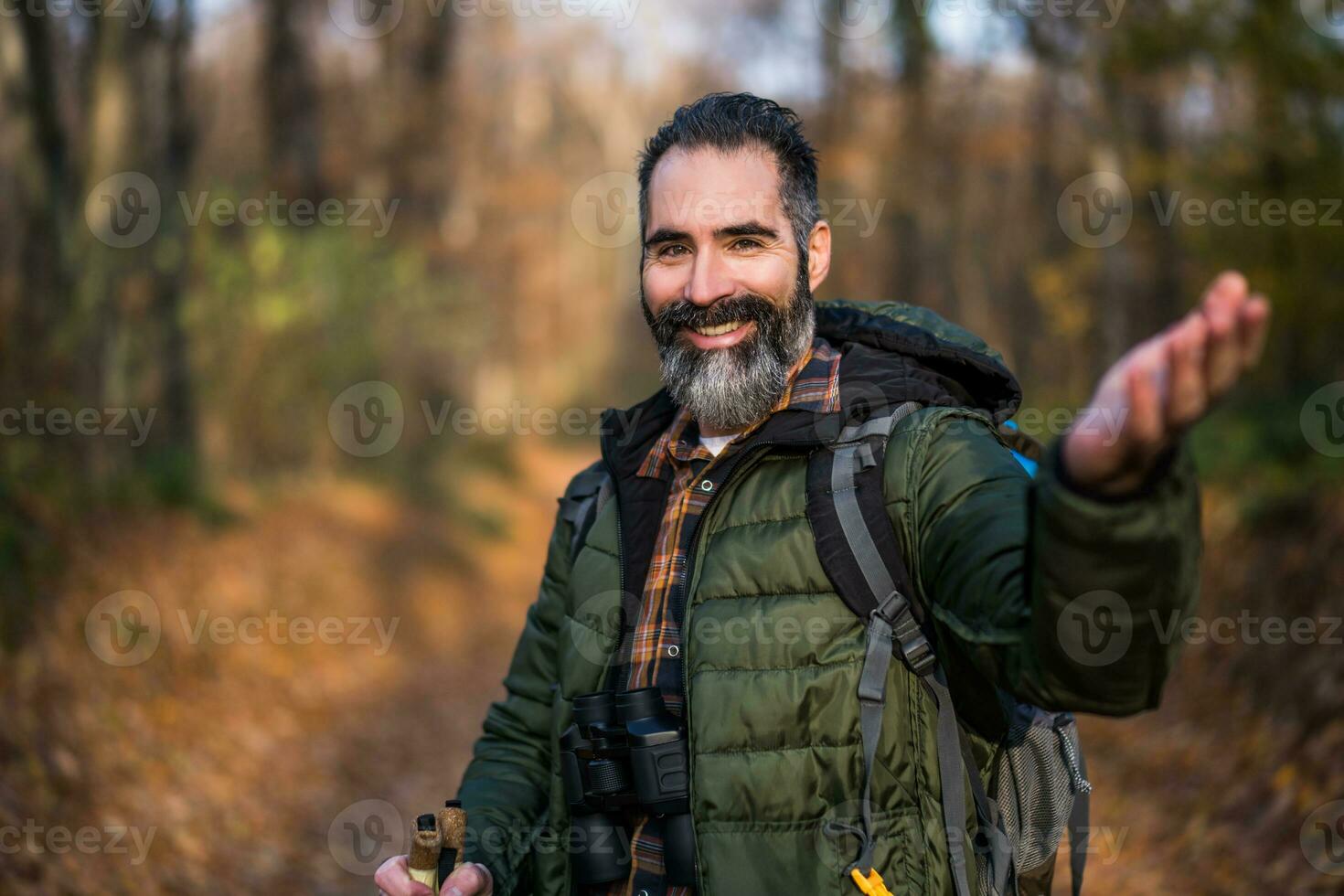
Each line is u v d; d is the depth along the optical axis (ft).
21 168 25.36
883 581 4.71
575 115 119.03
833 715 4.71
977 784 4.77
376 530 42.19
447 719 28.17
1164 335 3.16
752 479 5.18
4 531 20.02
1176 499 3.34
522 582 51.78
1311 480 23.04
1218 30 26.58
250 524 32.99
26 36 25.46
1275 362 29.07
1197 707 19.54
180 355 32.71
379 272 43.24
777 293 5.30
